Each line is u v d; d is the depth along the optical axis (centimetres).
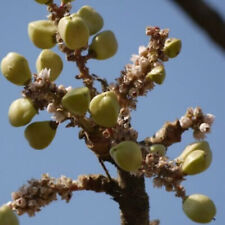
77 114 61
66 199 62
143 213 63
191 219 60
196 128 63
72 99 60
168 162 61
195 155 60
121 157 60
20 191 61
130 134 62
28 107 61
